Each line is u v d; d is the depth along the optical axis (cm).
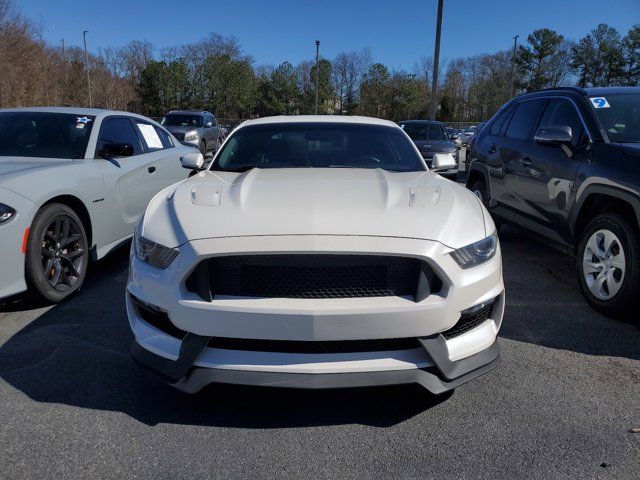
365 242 234
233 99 6206
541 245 618
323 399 274
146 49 6750
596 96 456
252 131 415
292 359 234
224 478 215
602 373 303
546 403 271
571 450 232
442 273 237
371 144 396
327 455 229
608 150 393
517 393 281
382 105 6775
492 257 263
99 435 242
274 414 261
